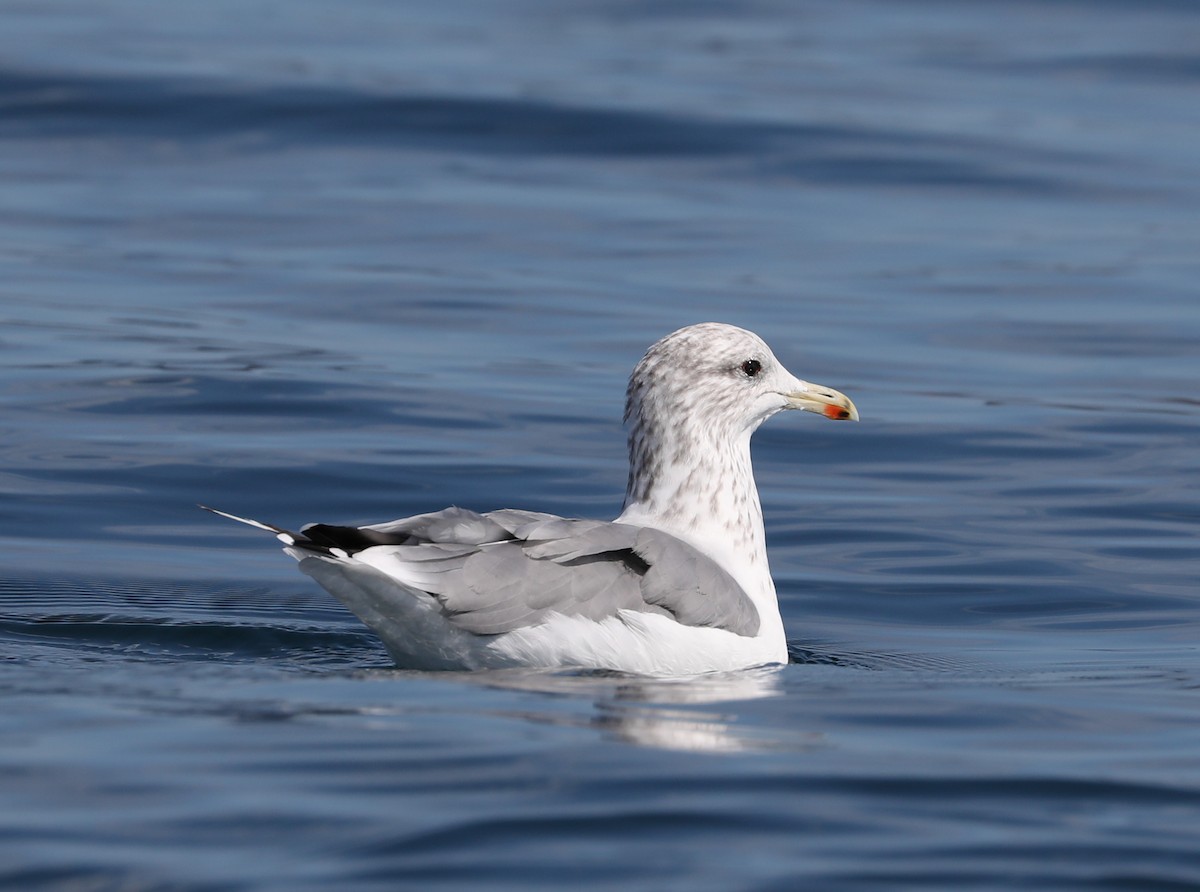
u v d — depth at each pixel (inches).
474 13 1612.9
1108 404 767.1
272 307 871.7
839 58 1459.2
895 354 828.6
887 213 1082.1
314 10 1581.0
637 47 1480.1
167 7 1553.9
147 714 374.0
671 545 452.1
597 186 1112.8
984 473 690.2
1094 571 584.7
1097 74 1421.0
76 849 294.5
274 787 325.1
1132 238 1035.9
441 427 713.6
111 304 863.7
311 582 562.9
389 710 380.8
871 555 601.6
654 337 837.2
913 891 284.8
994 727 393.4
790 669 460.1
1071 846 307.1
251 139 1171.3
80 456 667.4
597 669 432.8
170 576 561.3
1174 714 409.7
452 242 989.8
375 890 279.4
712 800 325.7
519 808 316.8
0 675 420.5
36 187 1064.8
